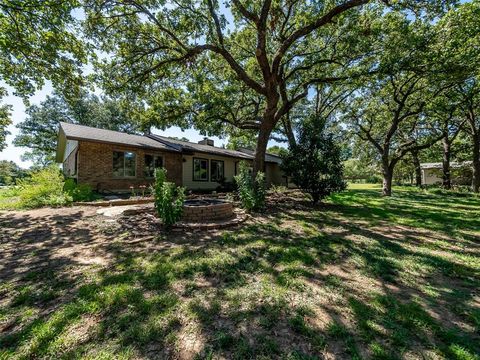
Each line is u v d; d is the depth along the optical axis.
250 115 13.27
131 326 1.80
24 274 2.73
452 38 8.20
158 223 5.07
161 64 8.64
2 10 6.06
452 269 2.96
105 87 9.02
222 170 17.11
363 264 3.09
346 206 8.51
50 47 7.29
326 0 8.60
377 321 1.91
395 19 8.15
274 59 8.62
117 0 7.04
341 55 9.72
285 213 6.83
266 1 7.62
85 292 2.30
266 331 1.77
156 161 12.88
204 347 1.60
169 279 2.60
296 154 8.74
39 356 1.52
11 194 11.15
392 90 13.30
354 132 17.14
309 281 2.60
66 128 10.59
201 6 8.16
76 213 6.20
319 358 1.52
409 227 5.26
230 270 2.85
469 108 14.15
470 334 1.76
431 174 26.02
